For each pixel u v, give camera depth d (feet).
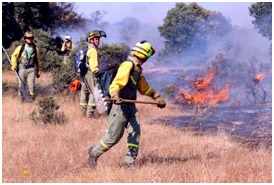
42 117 27.43
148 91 18.38
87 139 22.94
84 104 30.83
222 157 19.07
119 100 16.49
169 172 16.20
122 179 15.44
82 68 29.32
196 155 19.63
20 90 35.40
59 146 21.17
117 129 17.26
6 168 17.70
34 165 18.16
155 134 24.67
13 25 90.27
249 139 23.91
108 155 19.74
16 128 25.66
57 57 59.36
